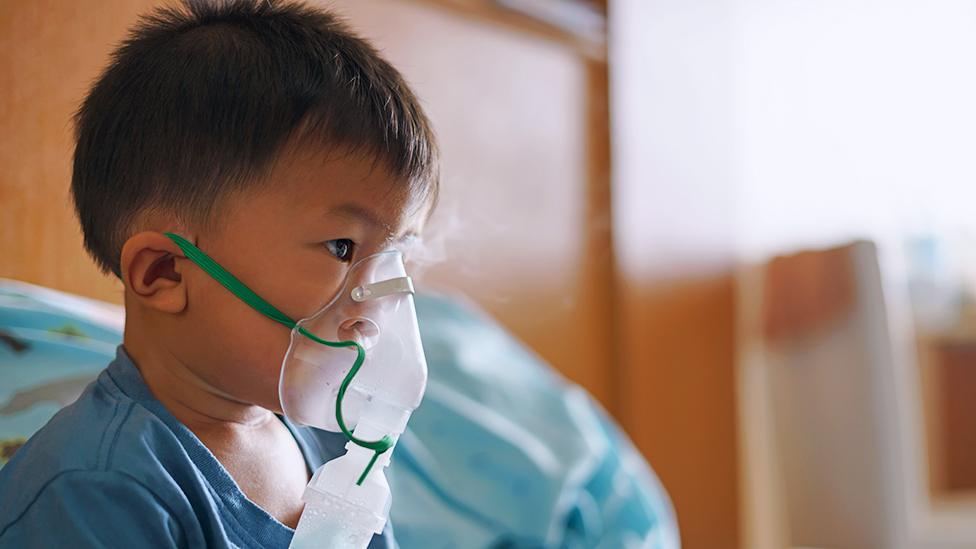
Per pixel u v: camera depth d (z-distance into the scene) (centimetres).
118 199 83
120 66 86
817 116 294
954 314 313
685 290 247
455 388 146
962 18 308
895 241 305
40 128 118
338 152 80
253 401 83
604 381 227
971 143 310
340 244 82
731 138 261
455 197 183
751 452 262
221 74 81
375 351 79
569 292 215
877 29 303
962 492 310
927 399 310
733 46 262
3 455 94
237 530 80
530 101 205
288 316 80
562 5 212
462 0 186
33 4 117
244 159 79
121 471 73
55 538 71
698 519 246
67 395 103
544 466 134
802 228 288
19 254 117
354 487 78
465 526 124
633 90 233
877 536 246
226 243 80
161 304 81
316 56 84
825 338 258
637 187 234
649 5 238
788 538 264
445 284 179
